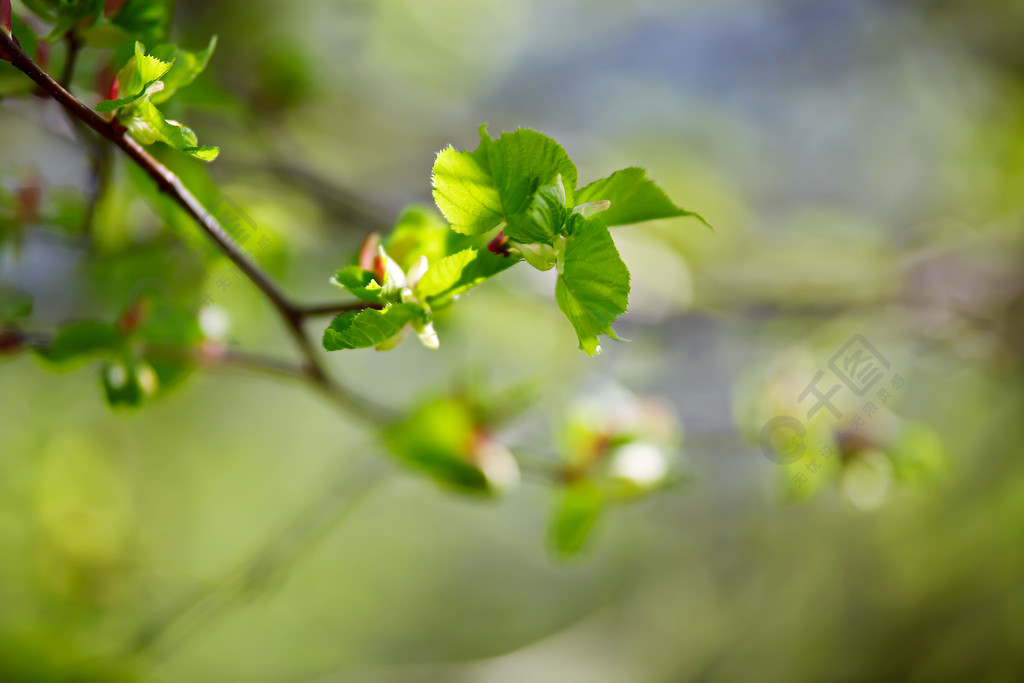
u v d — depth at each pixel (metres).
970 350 1.38
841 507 1.90
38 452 1.40
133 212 0.71
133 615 1.38
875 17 1.85
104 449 1.53
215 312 0.68
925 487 0.82
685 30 1.92
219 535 2.18
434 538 2.72
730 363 1.37
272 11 1.12
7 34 0.57
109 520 1.45
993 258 1.44
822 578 1.93
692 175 1.63
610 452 0.75
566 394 0.92
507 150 0.57
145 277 0.69
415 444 0.71
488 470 0.71
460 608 2.68
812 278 1.48
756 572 2.01
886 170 1.95
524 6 1.70
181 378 0.68
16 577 1.33
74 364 0.66
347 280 0.59
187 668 2.14
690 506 2.07
